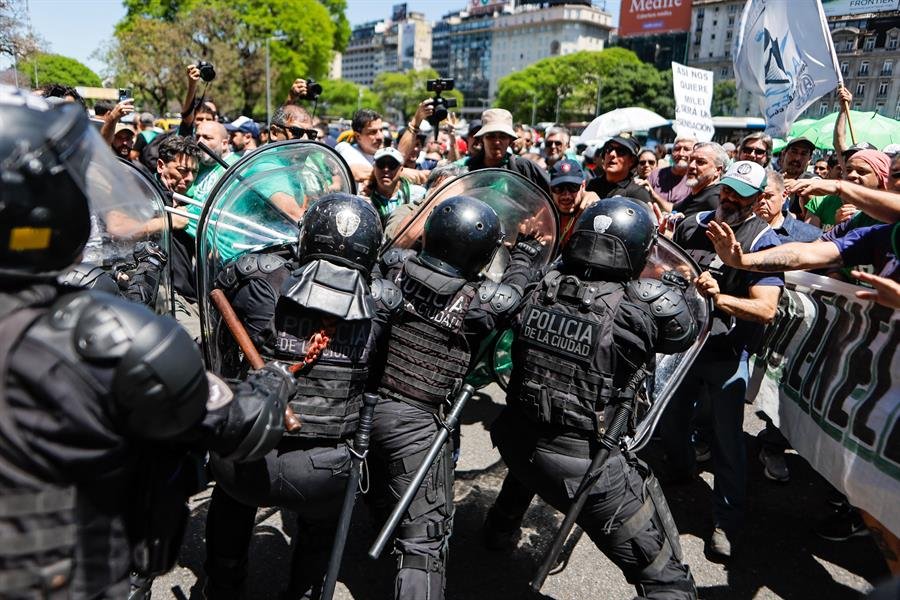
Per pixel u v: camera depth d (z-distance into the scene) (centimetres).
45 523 104
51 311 108
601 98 7662
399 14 18762
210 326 239
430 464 205
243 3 3591
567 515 201
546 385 211
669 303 208
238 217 252
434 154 836
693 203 409
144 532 122
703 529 316
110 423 107
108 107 493
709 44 7206
